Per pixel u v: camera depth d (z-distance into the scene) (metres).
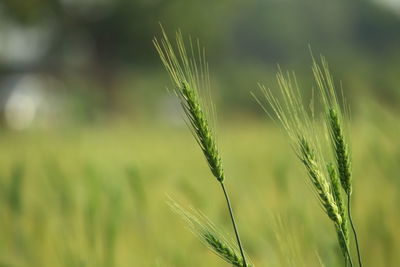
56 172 5.12
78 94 35.06
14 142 13.48
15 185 4.76
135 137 20.47
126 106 77.50
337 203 2.45
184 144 15.70
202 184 5.64
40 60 79.75
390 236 4.21
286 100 2.47
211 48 78.31
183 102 2.35
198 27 77.19
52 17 74.56
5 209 4.66
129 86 79.25
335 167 2.46
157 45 2.38
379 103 4.99
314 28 173.00
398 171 4.66
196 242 4.29
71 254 3.93
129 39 78.06
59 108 30.53
